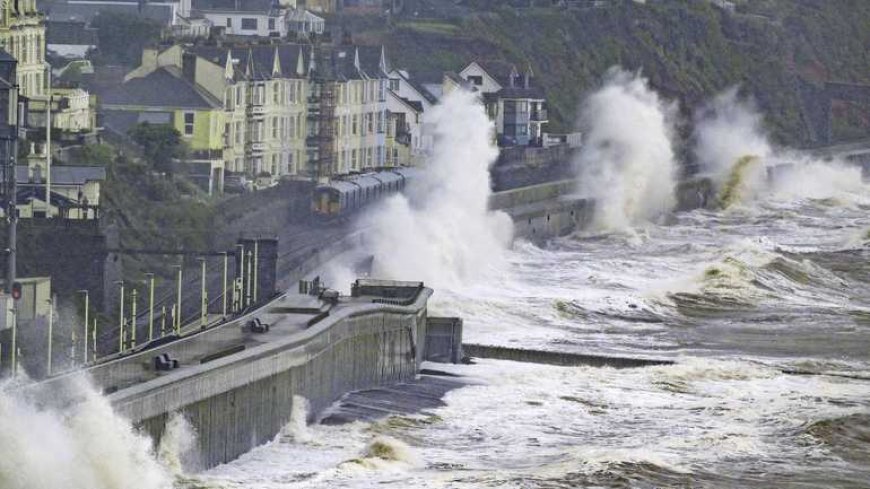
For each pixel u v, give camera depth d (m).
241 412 172.62
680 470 177.62
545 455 180.88
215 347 179.62
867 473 181.88
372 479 165.38
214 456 167.00
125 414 150.88
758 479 176.75
